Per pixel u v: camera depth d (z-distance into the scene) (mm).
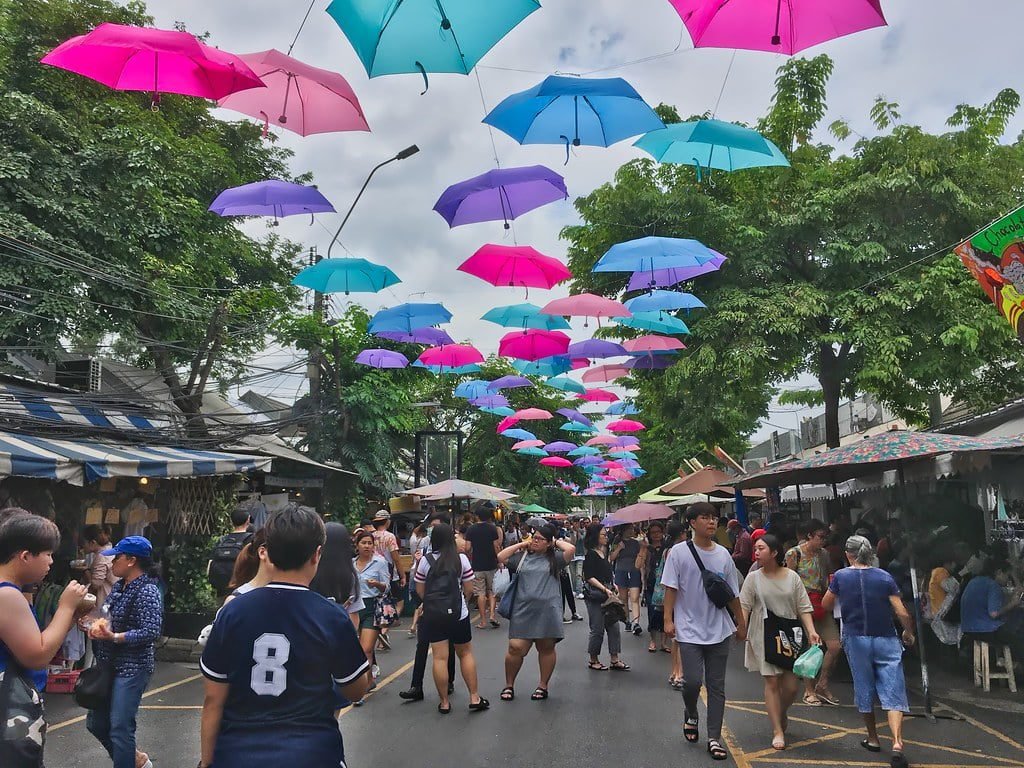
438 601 7680
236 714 2775
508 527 26531
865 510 14391
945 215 13414
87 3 17484
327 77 5633
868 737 6422
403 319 13039
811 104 14758
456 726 7145
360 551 9016
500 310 13547
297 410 18828
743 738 6789
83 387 14789
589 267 15766
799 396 23969
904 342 12711
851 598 6363
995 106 14391
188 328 15164
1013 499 10539
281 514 3049
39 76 15742
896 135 14023
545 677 8289
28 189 12695
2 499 9852
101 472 9133
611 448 25859
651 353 15203
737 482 13031
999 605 8656
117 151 14039
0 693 3102
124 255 13742
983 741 6641
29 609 3229
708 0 4332
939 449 7715
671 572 6633
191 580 11727
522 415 23281
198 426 14609
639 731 6977
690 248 9570
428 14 4445
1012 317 8625
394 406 19875
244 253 20312
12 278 12078
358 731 6969
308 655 2830
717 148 7551
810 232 14000
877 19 4277
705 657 6496
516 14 4473
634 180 15070
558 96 5836
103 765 6070
